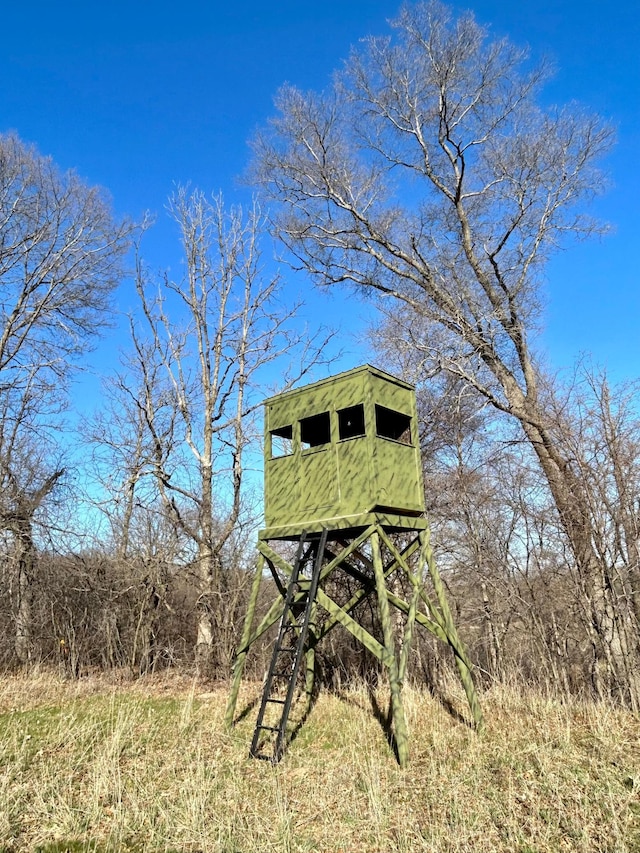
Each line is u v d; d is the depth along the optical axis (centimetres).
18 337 1895
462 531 1370
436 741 774
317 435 1106
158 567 1520
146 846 507
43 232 1877
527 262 1505
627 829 493
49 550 1581
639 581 958
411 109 1574
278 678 1275
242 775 687
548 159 1456
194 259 1830
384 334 1633
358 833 523
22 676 1352
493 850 475
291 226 1723
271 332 1809
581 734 754
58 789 628
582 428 1000
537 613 1096
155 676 1416
